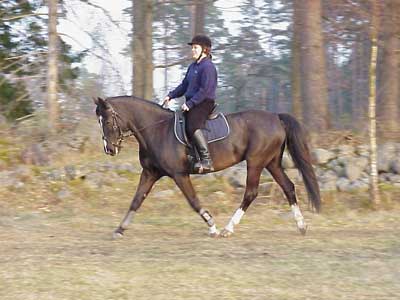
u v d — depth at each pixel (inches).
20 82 705.6
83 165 609.3
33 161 629.6
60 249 367.9
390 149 582.6
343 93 1160.2
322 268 315.6
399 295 273.7
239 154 397.4
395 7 572.7
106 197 558.3
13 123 708.0
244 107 1079.6
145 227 452.8
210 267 315.9
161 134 389.4
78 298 269.9
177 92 396.2
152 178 406.9
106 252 357.1
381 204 520.7
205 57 384.8
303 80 642.8
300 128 403.2
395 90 665.0
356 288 283.3
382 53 697.0
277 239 397.4
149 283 289.1
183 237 409.4
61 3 661.9
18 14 720.3
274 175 415.2
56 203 550.3
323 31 668.7
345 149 601.9
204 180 577.6
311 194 400.5
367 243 382.3
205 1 701.9
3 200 552.4
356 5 562.9
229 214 510.0
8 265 320.8
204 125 384.5
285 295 273.4
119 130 388.5
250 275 302.7
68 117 692.7
